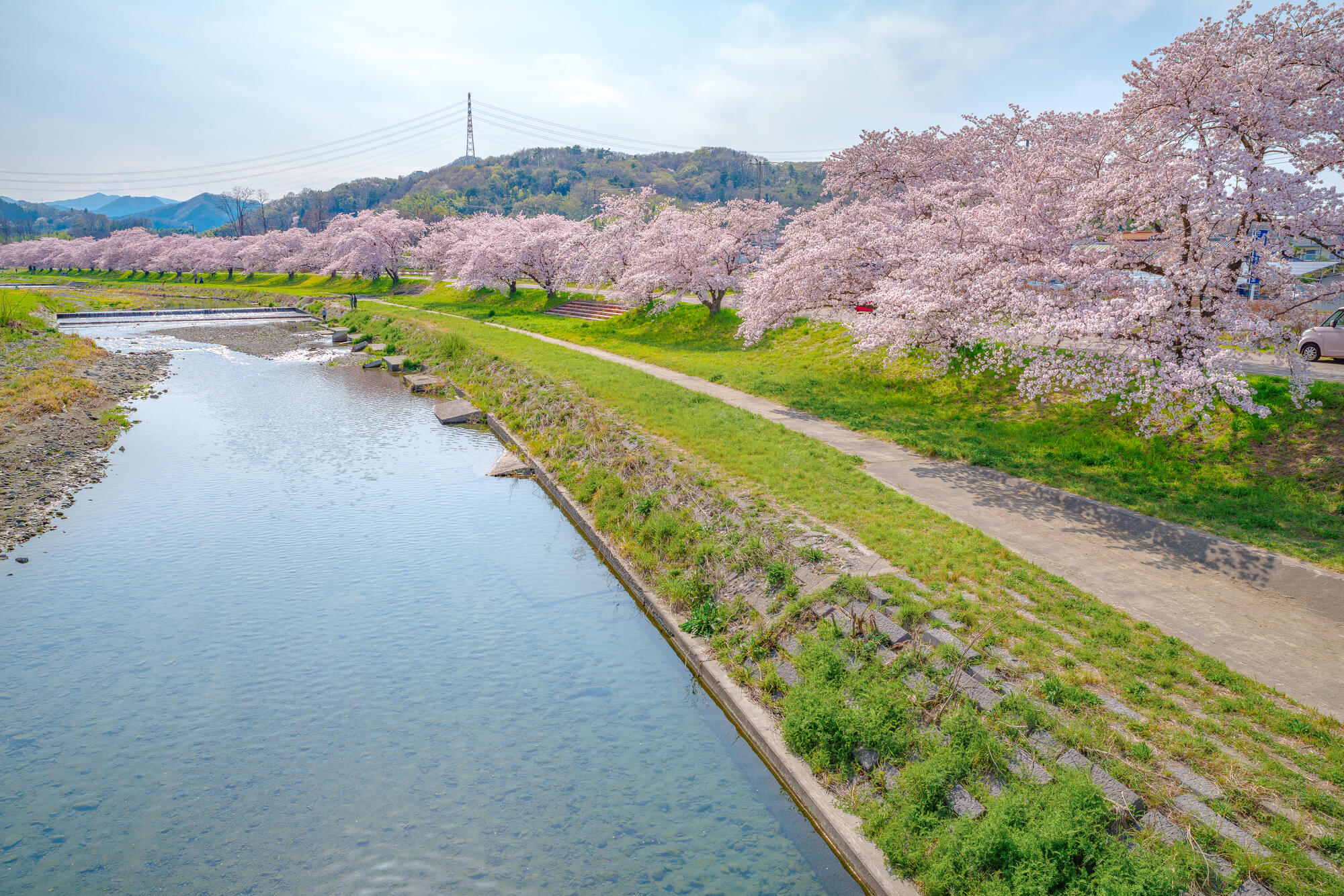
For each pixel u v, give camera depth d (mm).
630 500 14961
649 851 7117
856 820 6941
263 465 20953
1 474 19188
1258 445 13695
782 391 23250
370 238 78625
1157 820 5902
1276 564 10000
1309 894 5219
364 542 15328
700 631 10641
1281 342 14102
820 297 23031
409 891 6680
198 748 8844
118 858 7094
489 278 60281
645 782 8156
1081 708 7270
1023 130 23891
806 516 12492
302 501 17875
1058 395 18422
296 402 29844
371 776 8328
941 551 10836
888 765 7250
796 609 9773
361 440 23781
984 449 16266
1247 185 13219
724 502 13289
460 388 30844
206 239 121812
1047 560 10711
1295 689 7625
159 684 10195
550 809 7766
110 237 132500
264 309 74125
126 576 13648
